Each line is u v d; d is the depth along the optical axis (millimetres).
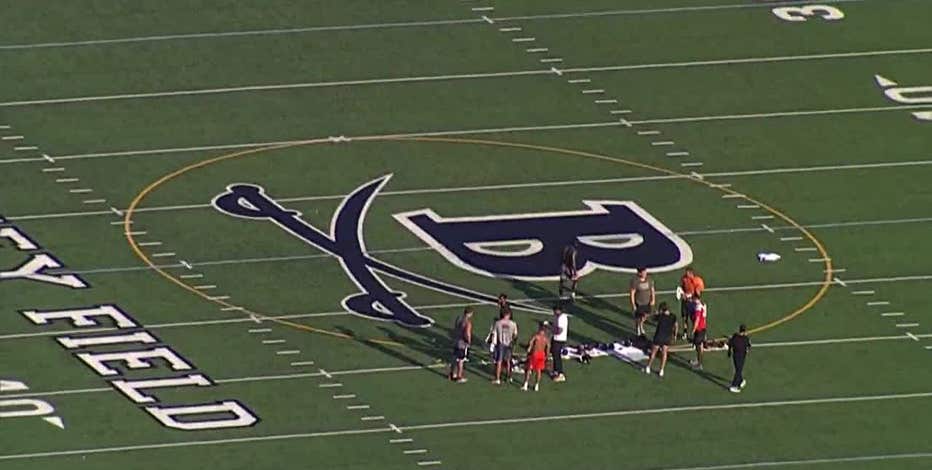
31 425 111125
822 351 117688
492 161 131875
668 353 117250
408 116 135625
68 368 114875
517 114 136125
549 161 132000
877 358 117312
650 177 130875
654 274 122938
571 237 125500
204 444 110188
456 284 121875
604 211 127750
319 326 118500
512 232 125750
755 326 119375
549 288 121812
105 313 118875
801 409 113688
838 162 132625
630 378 115562
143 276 121812
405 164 131375
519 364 116000
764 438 111750
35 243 123938
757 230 126688
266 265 122938
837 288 122375
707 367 116438
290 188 129125
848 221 127688
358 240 124938
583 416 112875
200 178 129750
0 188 128375
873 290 122250
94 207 127062
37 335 117062
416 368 115875
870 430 112438
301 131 134125
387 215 127000
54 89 137500
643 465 109750
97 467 108562
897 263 124375
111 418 111750
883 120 136375
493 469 109188
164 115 135250
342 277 122188
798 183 130750
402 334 118250
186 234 125062
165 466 108750
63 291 120312
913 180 131250
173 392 113625
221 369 115250
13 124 134125
